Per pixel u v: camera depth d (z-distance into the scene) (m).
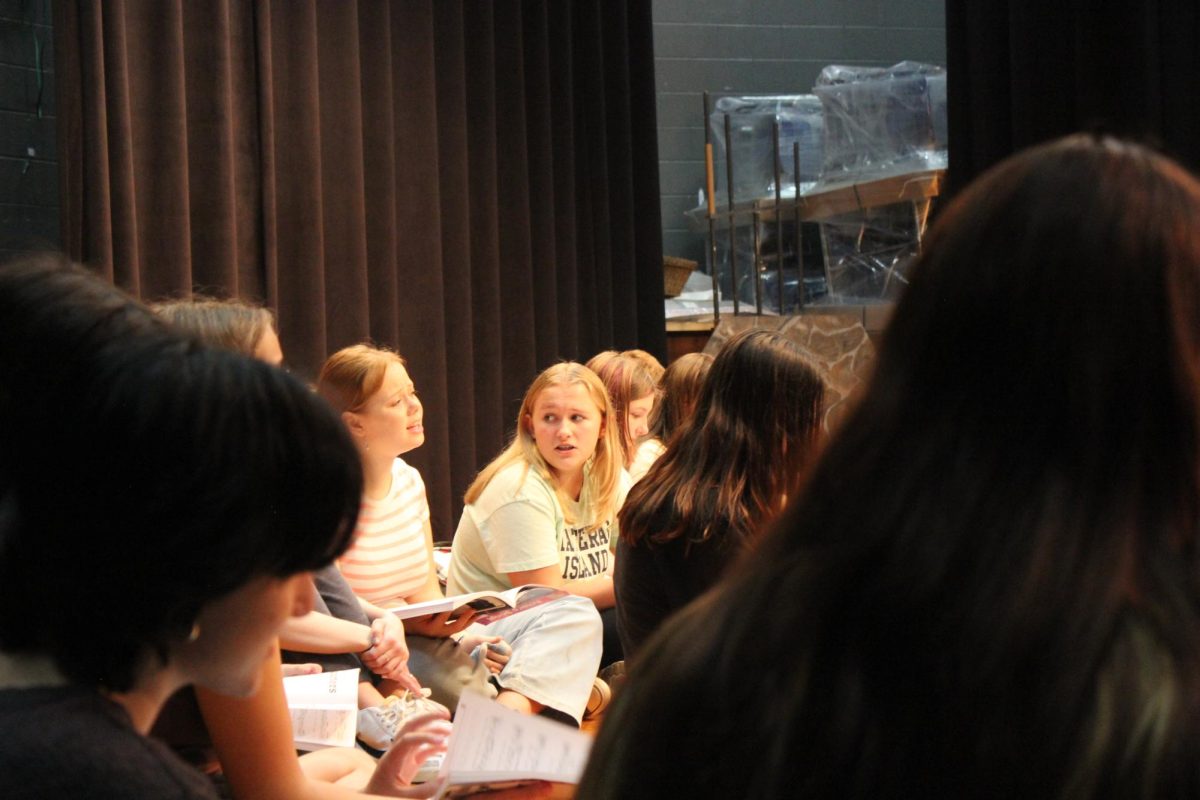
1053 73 5.63
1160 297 0.64
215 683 1.06
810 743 0.67
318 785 1.58
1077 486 0.65
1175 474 0.65
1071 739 0.62
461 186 5.01
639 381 3.85
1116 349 0.64
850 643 0.67
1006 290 0.66
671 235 6.44
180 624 0.98
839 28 6.61
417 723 1.72
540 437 3.37
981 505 0.65
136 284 4.12
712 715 0.70
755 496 2.19
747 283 6.22
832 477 0.72
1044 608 0.63
